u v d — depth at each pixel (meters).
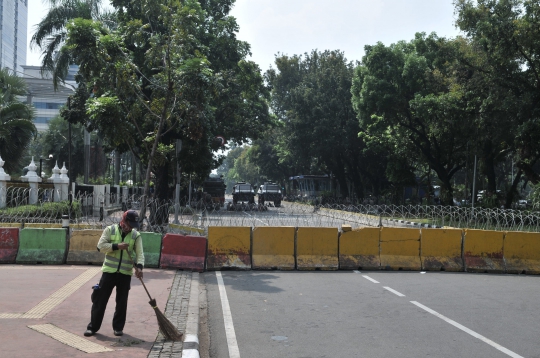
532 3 25.95
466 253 14.11
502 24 26.41
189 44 17.58
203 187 51.38
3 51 132.50
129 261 6.77
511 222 24.47
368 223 31.50
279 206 54.78
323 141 50.78
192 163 23.41
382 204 43.81
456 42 32.59
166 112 18.47
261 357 6.32
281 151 66.88
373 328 7.71
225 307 9.07
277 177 85.25
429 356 6.36
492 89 28.22
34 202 24.09
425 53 35.53
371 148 43.81
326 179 64.25
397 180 41.97
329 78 53.00
